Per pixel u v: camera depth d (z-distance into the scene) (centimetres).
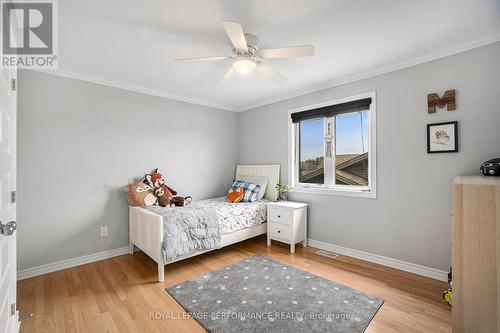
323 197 332
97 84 298
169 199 319
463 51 222
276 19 182
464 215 139
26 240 250
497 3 164
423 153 247
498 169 180
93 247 293
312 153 358
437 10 172
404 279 242
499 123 207
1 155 119
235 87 339
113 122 310
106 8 167
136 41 212
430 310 191
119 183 314
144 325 176
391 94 269
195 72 284
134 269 269
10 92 143
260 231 355
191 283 236
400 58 250
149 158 343
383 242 277
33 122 255
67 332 168
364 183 305
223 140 440
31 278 247
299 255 310
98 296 214
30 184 253
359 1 162
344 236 311
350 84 303
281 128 386
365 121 304
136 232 296
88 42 212
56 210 268
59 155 271
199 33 201
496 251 131
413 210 255
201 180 407
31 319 181
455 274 141
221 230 296
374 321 179
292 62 259
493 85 209
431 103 239
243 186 388
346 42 217
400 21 186
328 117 335
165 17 179
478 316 134
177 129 376
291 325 174
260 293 217
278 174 385
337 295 213
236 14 175
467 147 221
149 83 320
